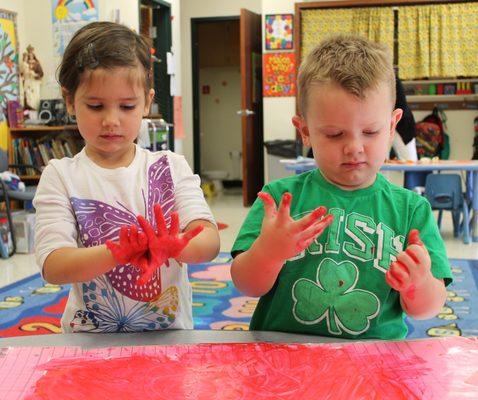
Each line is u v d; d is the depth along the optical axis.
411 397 0.64
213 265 3.76
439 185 4.41
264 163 6.91
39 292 3.19
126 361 0.73
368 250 0.95
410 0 6.22
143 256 0.70
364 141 0.85
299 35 6.37
